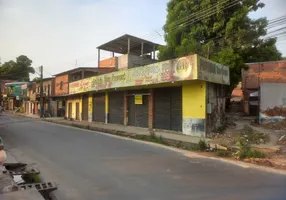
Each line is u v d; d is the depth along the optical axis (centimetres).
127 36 2639
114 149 1071
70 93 2914
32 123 2517
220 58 1988
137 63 2736
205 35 2170
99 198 516
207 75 1369
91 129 1988
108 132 1788
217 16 2066
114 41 2792
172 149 1080
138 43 2861
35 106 4481
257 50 2233
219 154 960
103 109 2377
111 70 2859
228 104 2700
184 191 550
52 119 3134
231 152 989
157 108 1730
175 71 1394
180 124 1541
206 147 1091
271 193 534
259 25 2011
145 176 668
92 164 802
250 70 2508
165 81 1460
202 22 2161
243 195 522
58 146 1138
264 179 641
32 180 649
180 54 2067
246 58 2322
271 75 2408
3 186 546
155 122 1744
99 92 2430
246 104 2527
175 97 1587
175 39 2219
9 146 1133
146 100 1833
